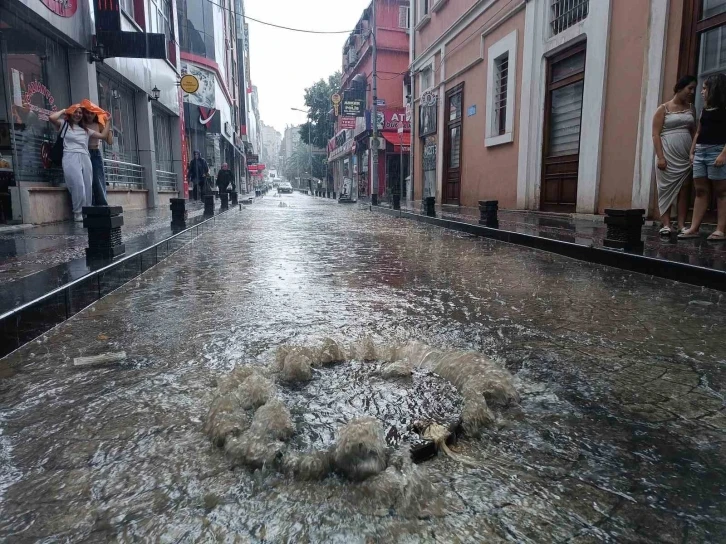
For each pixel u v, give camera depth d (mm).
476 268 5227
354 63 40125
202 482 1371
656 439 1644
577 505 1295
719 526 1226
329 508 1260
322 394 1895
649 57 7766
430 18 18844
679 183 5945
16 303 2709
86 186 8508
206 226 10016
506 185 13180
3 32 7656
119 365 2324
